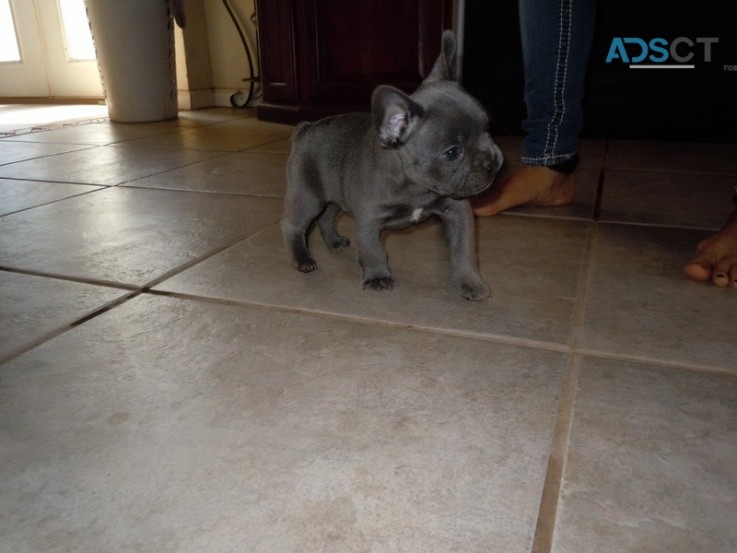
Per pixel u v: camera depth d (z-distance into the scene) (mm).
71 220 1001
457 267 711
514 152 1500
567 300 691
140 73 2025
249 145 1627
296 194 777
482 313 663
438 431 471
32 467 443
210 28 2402
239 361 573
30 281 761
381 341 605
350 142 733
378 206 693
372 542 376
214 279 760
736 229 753
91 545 378
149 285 745
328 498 409
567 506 398
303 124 803
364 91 1875
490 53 1684
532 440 459
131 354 588
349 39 1838
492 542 373
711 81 1573
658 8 1544
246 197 1116
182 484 424
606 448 450
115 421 491
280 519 394
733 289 713
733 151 1499
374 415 491
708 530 380
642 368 552
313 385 533
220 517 397
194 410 502
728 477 421
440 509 398
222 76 2457
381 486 418
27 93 2746
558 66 917
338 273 780
